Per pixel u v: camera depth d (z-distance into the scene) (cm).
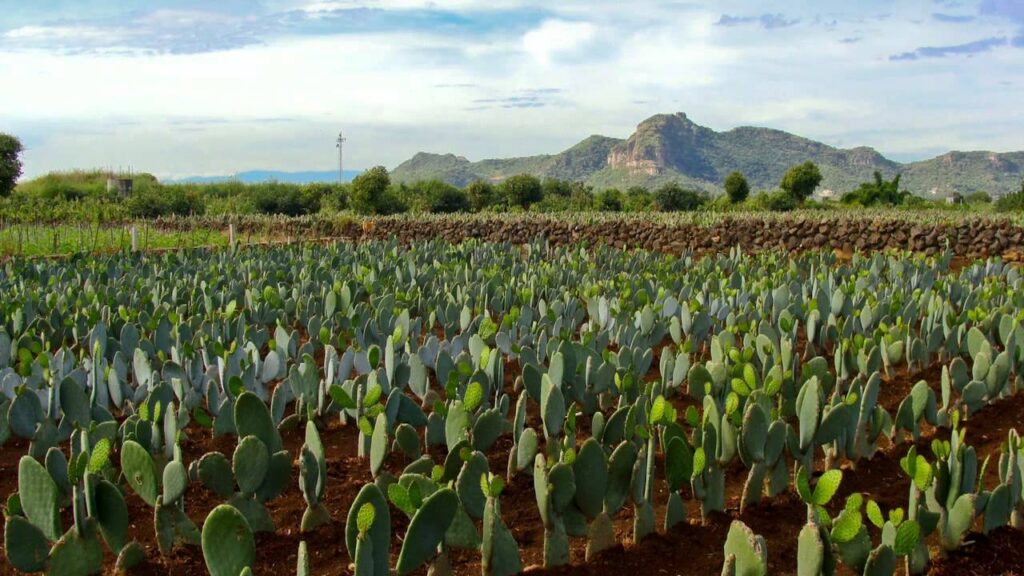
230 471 346
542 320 677
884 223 1675
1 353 562
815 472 434
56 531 313
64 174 4459
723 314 704
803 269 1115
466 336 595
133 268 1028
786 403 457
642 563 334
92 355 527
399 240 2228
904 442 471
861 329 661
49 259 1275
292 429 476
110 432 385
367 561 267
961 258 1581
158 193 3469
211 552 271
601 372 476
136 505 382
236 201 3556
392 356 483
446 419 392
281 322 712
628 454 336
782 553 346
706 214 2247
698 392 472
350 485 404
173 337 589
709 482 368
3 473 432
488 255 1264
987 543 350
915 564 322
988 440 484
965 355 653
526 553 345
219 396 490
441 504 279
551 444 413
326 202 3762
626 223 1959
